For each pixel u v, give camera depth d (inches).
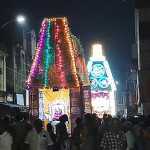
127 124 658.8
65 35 1067.3
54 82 1062.4
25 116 722.2
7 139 550.0
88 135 644.7
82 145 649.6
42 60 1072.8
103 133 575.8
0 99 2032.5
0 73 2106.3
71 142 705.6
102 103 1598.2
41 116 1083.3
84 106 1143.6
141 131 628.7
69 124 1072.2
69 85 1059.9
